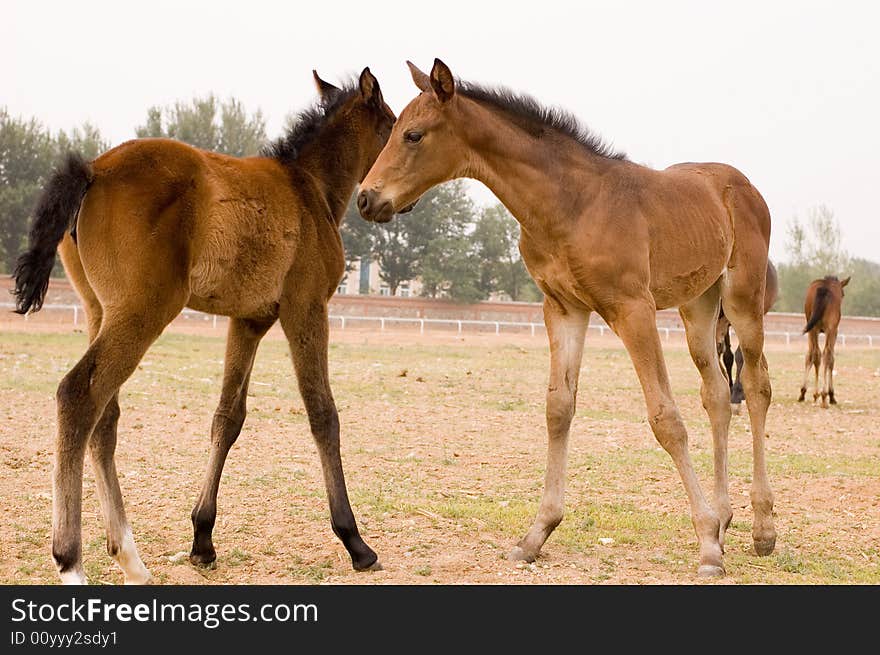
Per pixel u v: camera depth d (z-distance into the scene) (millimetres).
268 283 4852
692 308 6086
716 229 5707
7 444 8023
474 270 46906
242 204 4688
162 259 4273
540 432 10305
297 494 6695
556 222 5074
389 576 4848
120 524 4605
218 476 5098
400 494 6934
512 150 5066
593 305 5168
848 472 8469
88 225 4285
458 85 5219
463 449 9094
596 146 5340
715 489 5949
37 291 4086
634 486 7660
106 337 4184
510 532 5977
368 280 55281
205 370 14977
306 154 5461
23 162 38656
